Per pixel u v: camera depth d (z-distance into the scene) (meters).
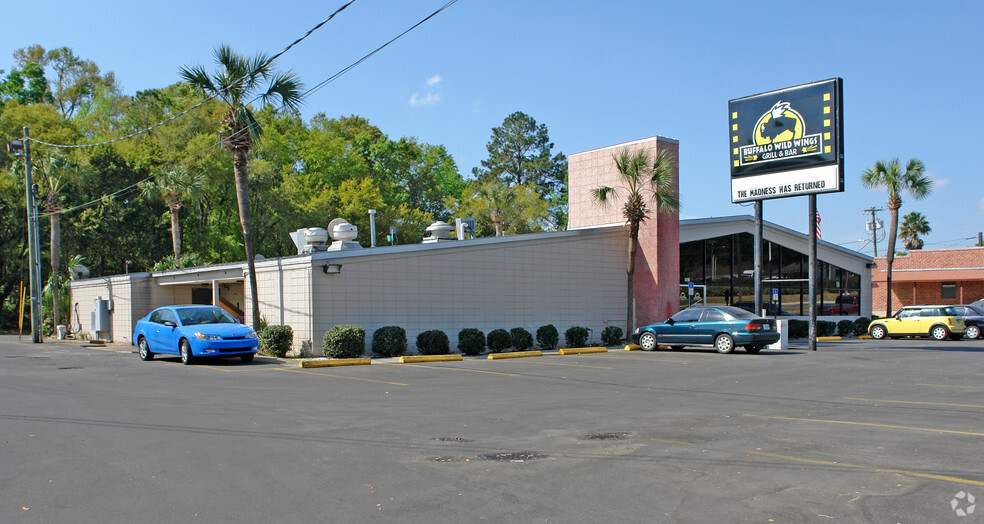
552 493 6.25
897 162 38.00
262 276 23.69
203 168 46.31
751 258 35.66
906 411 10.91
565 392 13.36
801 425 9.65
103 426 9.58
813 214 24.25
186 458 7.65
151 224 48.47
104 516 5.63
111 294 32.69
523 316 26.62
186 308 20.52
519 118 85.81
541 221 67.44
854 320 39.25
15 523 5.45
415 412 10.86
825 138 23.34
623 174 28.55
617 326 29.88
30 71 64.06
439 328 24.19
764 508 5.77
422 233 61.25
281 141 58.75
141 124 53.12
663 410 11.07
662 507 5.82
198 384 14.62
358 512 5.71
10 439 8.71
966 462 7.34
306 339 21.56
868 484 6.48
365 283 22.48
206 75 22.03
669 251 30.14
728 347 23.06
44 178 38.22
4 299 52.75
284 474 6.95
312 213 53.19
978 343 29.27
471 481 6.66
